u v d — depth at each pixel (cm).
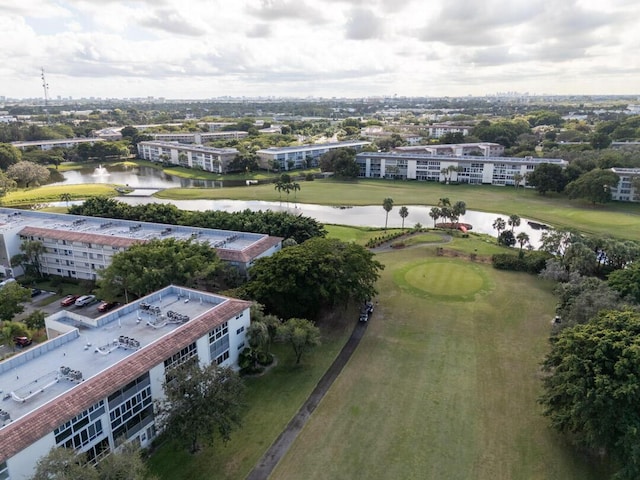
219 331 6369
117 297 9219
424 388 6494
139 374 5141
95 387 4784
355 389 6481
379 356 7312
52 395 4759
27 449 4122
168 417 4962
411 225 15812
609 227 14800
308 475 4994
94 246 10112
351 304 9019
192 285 8231
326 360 7200
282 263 8019
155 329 6166
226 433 5003
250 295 7881
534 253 11275
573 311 6950
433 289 9875
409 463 5159
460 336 7931
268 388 6494
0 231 10544
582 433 5194
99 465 4281
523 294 9606
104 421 4891
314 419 5869
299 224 11612
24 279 10469
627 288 7488
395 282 10288
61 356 5500
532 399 6228
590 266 9688
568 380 5216
